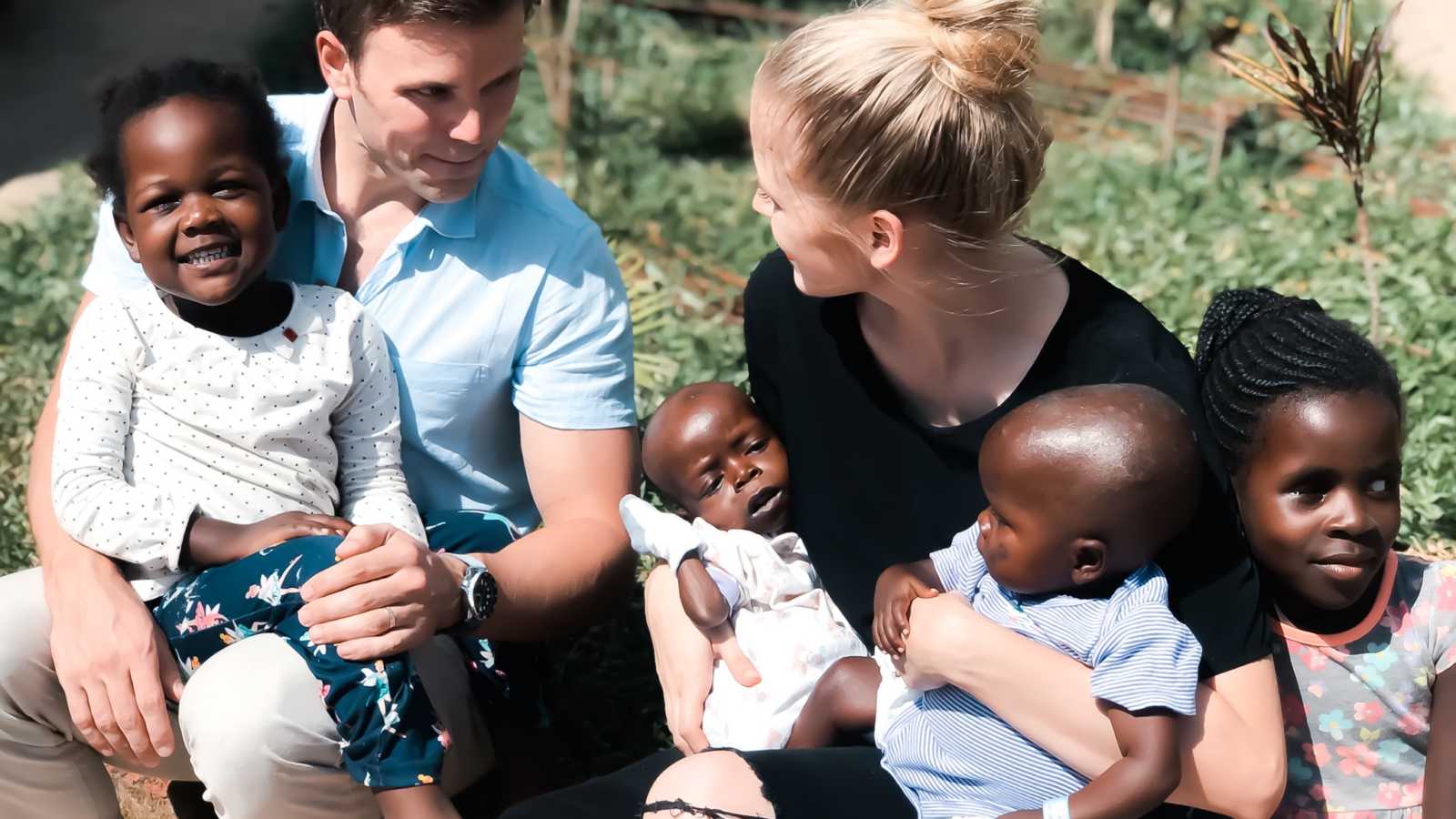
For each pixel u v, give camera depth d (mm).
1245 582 2834
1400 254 6383
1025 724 2805
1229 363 3020
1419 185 7375
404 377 3670
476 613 3268
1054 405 2795
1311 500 2855
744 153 9133
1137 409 2748
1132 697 2678
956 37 2828
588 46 9914
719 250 7223
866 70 2811
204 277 3326
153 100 3332
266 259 3410
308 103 3682
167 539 3340
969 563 3025
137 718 3268
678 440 3504
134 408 3465
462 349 3660
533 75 9070
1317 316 2992
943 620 2869
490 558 3451
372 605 3150
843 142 2832
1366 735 2969
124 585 3369
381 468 3600
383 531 3244
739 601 3369
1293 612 2982
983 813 2871
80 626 3291
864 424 3264
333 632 3137
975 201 2881
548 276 3670
